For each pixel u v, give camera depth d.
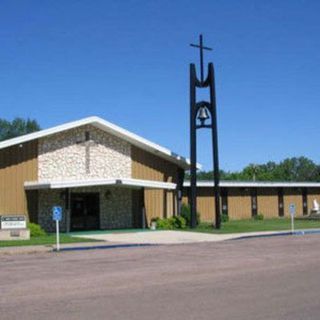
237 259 18.45
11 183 32.22
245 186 52.12
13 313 9.84
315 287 12.30
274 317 9.23
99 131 35.75
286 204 56.38
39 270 15.97
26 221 29.89
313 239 27.66
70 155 34.47
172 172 39.62
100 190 36.06
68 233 32.34
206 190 49.19
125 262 17.84
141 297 11.27
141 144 37.03
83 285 12.94
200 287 12.45
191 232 33.19
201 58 36.12
